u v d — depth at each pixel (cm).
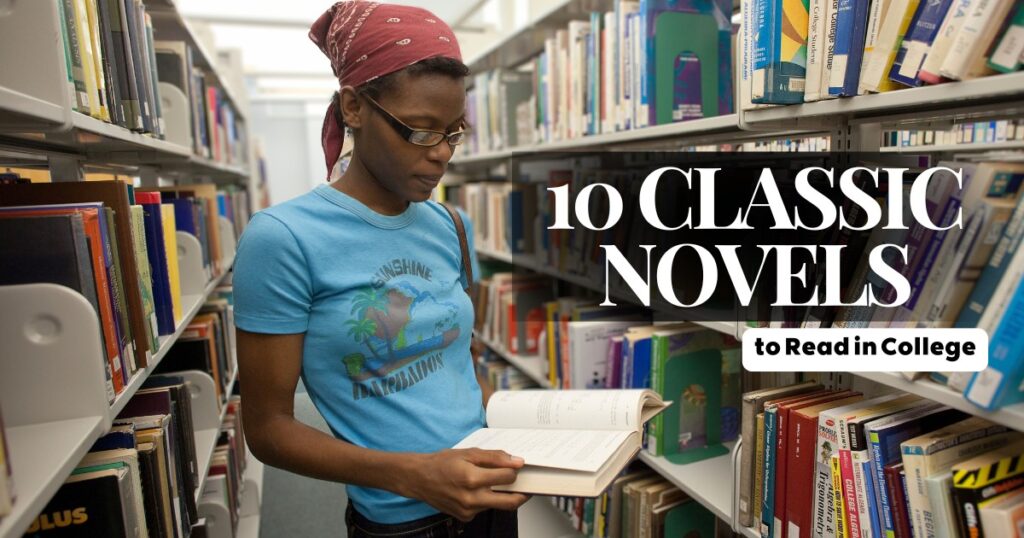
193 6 405
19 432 69
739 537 137
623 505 166
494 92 271
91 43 101
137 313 98
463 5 383
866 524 90
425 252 91
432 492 73
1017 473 78
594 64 174
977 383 72
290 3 409
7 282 75
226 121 300
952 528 77
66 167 149
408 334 85
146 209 120
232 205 300
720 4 151
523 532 208
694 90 151
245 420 80
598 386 179
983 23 71
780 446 107
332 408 84
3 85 79
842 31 90
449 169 389
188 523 127
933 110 101
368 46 77
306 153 838
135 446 95
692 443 156
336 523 223
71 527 79
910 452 82
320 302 80
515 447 83
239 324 77
